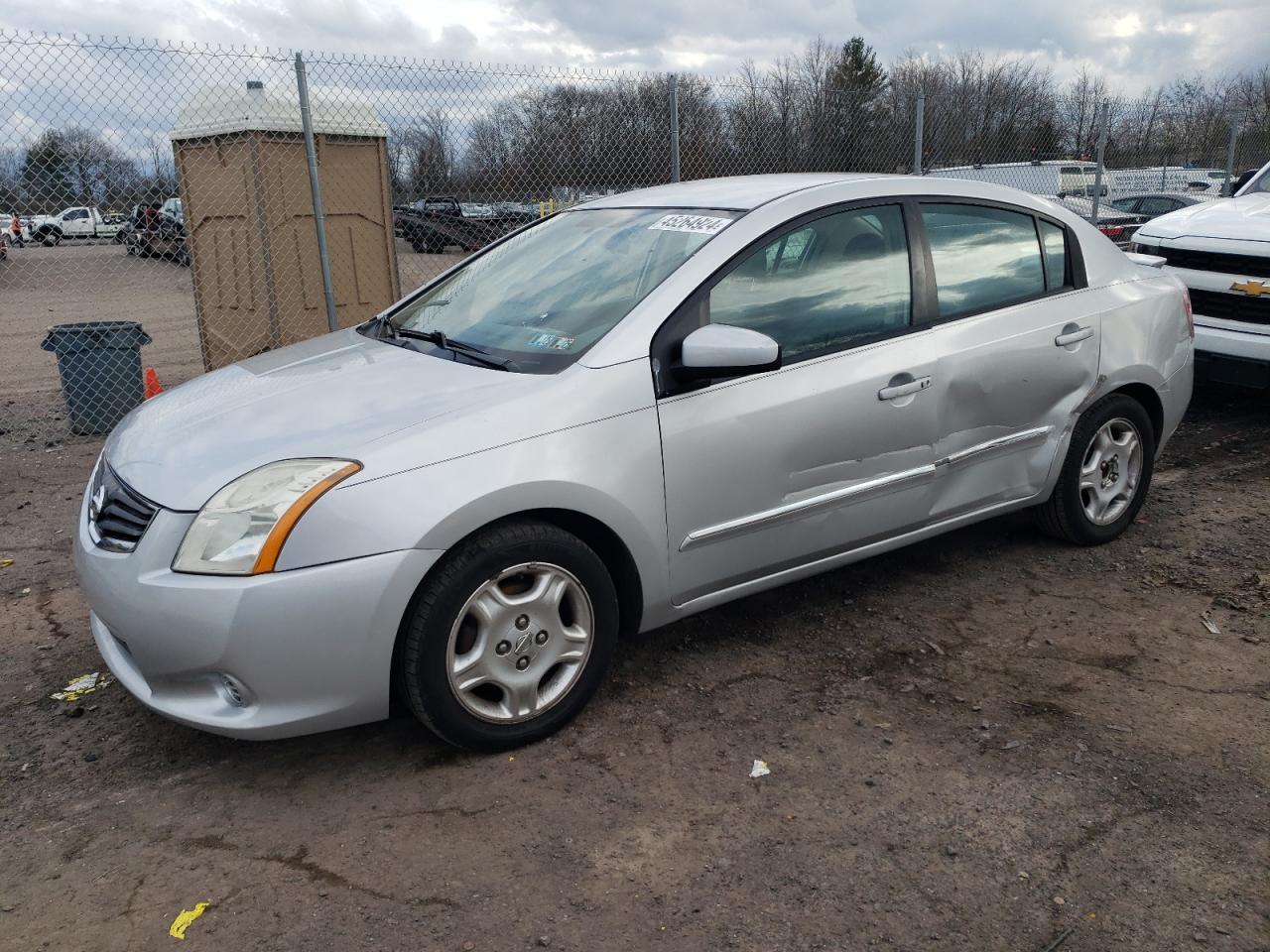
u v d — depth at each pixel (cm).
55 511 545
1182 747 296
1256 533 471
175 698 273
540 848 257
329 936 228
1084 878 242
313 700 265
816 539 350
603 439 295
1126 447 448
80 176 691
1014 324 392
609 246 364
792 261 343
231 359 783
